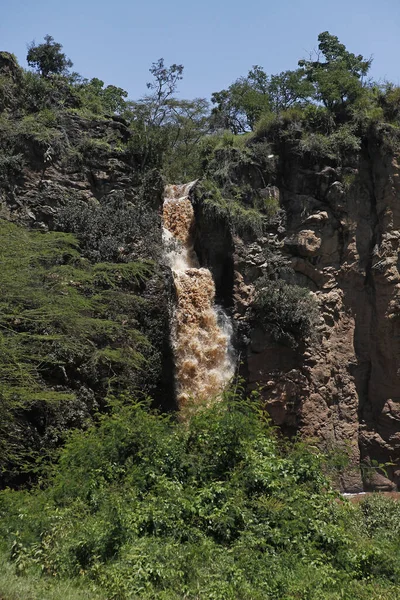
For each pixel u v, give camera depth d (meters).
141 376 29.16
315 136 35.50
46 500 16.39
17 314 24.06
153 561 13.59
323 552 15.34
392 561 15.46
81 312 27.75
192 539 14.72
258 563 14.32
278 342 33.19
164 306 30.45
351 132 35.78
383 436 33.94
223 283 34.28
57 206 30.73
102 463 16.77
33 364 25.34
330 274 34.81
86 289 28.30
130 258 30.38
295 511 15.60
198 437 17.08
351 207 35.12
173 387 30.67
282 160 36.12
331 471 18.81
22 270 24.19
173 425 18.23
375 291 34.59
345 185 35.06
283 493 15.91
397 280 34.09
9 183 30.22
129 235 30.83
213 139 38.59
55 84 34.47
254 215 34.47
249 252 34.16
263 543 14.77
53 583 13.12
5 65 32.75
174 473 16.34
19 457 23.30
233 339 33.34
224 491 15.69
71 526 14.74
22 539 14.54
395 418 33.78
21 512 15.60
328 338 34.38
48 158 31.06
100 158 32.47
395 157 34.84
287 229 35.12
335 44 44.41
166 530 14.76
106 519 14.57
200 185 34.91
